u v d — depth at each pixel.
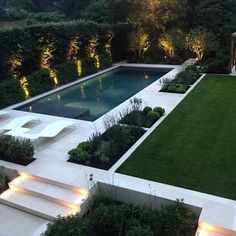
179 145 9.00
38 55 15.95
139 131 9.98
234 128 9.85
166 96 13.84
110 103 14.73
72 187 7.33
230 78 16.25
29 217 7.15
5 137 9.18
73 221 5.87
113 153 8.62
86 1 31.97
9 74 14.57
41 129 11.08
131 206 6.53
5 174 8.47
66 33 17.39
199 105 12.32
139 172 7.70
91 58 19.78
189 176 7.40
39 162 8.56
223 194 6.63
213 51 20.03
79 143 9.38
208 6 22.20
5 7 31.14
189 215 6.09
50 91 16.25
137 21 22.97
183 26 23.22
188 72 16.55
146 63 22.36
